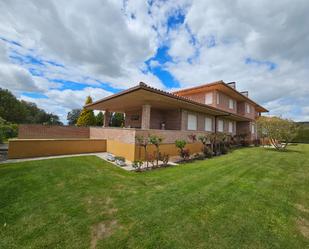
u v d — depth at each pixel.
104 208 3.90
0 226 3.17
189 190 5.04
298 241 2.84
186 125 13.80
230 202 4.25
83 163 8.39
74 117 47.03
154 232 3.01
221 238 2.86
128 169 7.68
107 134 12.66
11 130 16.53
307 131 27.91
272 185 5.66
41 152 10.19
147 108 10.56
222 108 18.06
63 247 2.65
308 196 4.79
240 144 21.19
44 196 4.49
